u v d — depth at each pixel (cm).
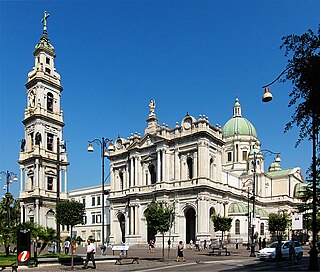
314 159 2900
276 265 3738
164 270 3300
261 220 10025
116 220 9244
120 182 9469
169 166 8225
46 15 8762
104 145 4956
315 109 1853
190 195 7744
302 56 1870
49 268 3425
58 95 8588
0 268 3347
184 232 7769
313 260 2934
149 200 8338
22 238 3472
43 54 8488
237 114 13100
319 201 5725
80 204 4322
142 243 8294
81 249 7488
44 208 7894
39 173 7938
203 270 3259
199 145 7781
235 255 5416
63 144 6431
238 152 12275
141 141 8825
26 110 8462
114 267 3584
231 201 9075
